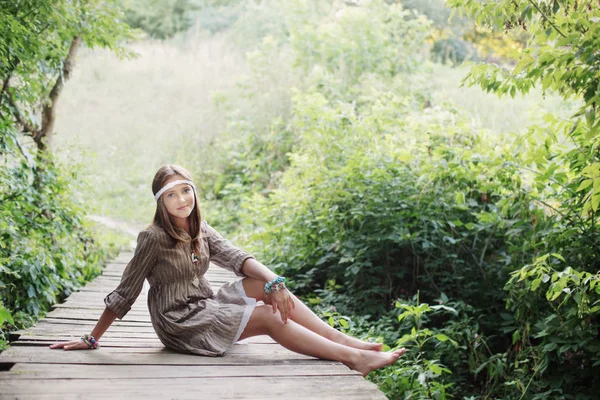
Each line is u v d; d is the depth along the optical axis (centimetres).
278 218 783
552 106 990
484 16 401
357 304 591
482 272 591
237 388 287
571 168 448
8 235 512
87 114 1411
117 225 987
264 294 349
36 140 662
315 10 1370
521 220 512
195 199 344
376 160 677
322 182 700
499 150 553
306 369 320
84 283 668
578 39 337
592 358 419
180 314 341
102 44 668
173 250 338
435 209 609
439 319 589
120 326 423
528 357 477
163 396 271
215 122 1250
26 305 514
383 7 1262
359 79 1120
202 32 1839
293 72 1209
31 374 291
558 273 384
